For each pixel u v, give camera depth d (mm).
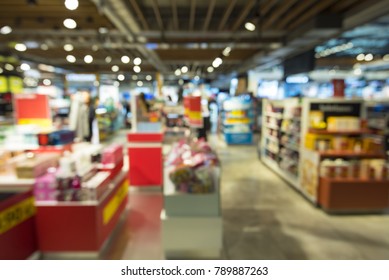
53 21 6770
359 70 17047
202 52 11344
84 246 3354
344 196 4695
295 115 5957
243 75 17578
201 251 3369
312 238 3941
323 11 5648
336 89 5883
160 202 5316
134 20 6031
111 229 3863
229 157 9461
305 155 5441
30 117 4320
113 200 3938
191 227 3273
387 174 4719
